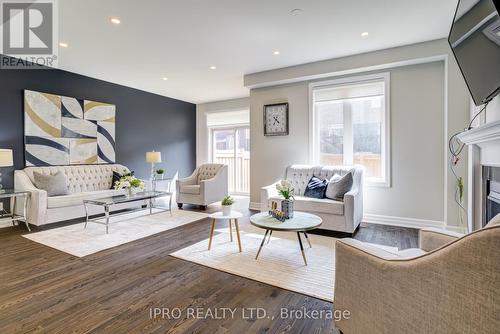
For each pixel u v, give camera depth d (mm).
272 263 2549
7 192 3719
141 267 2482
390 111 4031
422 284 996
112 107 5570
